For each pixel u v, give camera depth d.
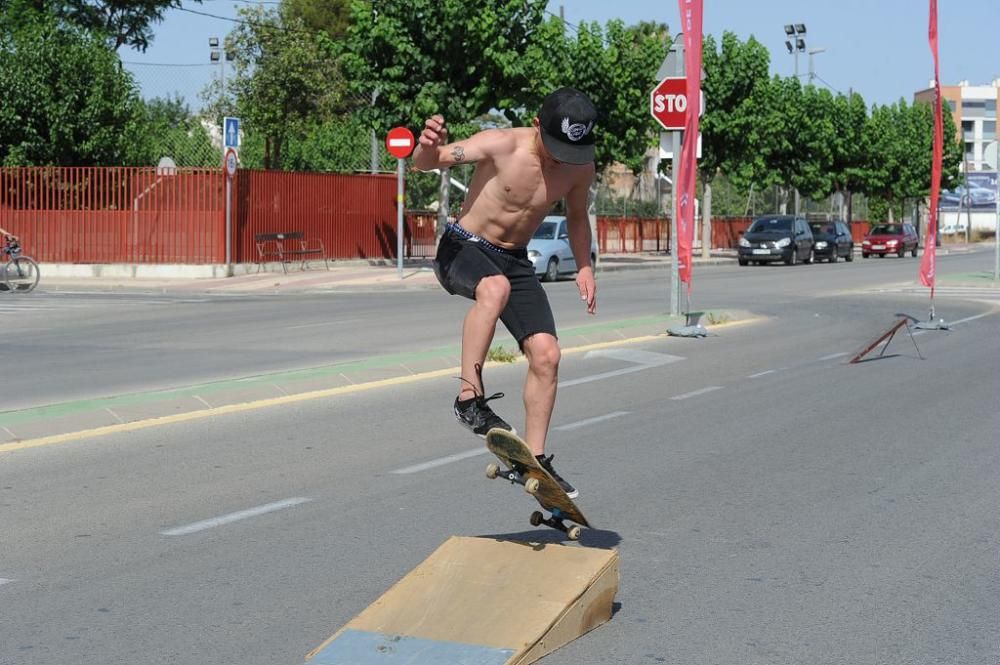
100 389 12.23
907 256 60.28
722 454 9.35
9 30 38.03
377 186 37.47
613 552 5.46
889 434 10.27
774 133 52.84
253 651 4.96
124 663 4.82
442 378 13.32
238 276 31.53
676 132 18.72
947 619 5.48
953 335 18.92
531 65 31.89
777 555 6.52
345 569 6.15
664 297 26.11
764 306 24.56
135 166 34.91
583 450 9.48
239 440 9.62
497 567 5.29
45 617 5.37
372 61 32.62
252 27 46.84
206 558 6.33
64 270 31.88
